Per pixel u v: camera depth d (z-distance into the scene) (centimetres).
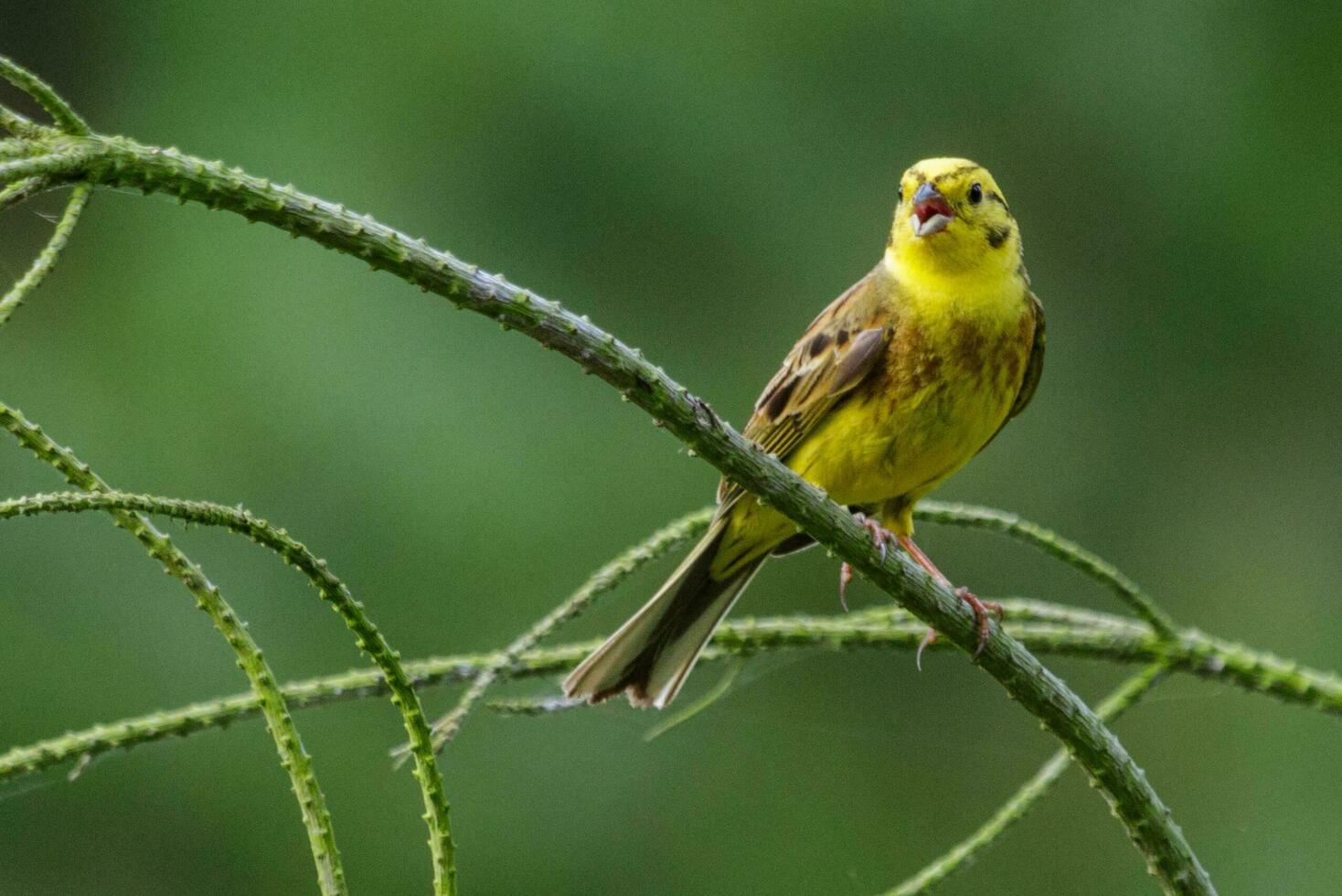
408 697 428
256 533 413
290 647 1258
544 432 1328
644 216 1439
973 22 1458
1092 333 1480
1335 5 1441
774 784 1312
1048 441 1462
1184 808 1282
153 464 1303
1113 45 1465
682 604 690
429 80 1434
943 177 749
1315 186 1453
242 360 1326
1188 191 1470
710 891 1275
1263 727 1288
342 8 1444
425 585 1284
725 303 1437
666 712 1298
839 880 1276
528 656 632
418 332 1338
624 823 1270
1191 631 674
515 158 1435
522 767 1273
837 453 750
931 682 1333
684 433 502
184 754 1232
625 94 1433
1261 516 1445
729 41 1446
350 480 1300
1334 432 1452
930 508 629
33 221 1410
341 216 430
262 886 1232
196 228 1376
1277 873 1251
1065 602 1412
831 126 1447
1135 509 1452
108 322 1362
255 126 1442
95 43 1520
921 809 1308
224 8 1473
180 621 1252
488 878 1248
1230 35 1465
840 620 643
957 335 741
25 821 1223
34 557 1246
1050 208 1483
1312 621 1405
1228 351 1476
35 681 1226
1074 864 1269
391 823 1226
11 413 416
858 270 1435
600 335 471
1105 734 550
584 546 1308
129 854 1225
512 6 1432
